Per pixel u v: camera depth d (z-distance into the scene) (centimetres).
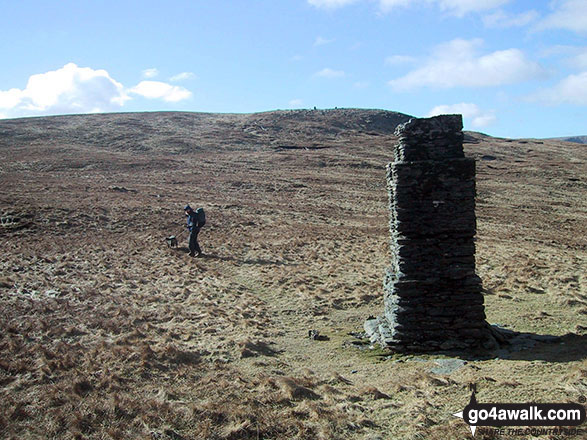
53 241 2481
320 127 10419
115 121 9856
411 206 1240
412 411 845
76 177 4962
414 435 767
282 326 1488
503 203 4969
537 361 1077
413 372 1052
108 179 4950
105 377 982
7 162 5606
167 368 1076
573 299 1659
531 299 1714
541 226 3953
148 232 2877
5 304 1447
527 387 899
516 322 1456
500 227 3731
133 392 935
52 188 4103
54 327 1288
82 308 1480
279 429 805
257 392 951
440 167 1226
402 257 1250
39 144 7206
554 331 1370
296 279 2008
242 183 5128
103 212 3244
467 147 8669
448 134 1243
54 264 2005
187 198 4194
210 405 868
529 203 5044
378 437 774
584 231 3869
